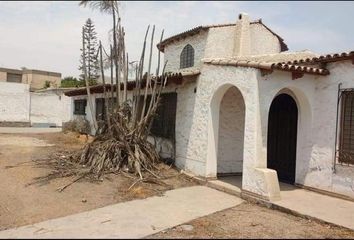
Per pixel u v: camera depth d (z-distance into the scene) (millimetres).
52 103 31109
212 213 7824
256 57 11188
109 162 10805
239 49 14797
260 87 9055
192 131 11469
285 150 11172
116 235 6137
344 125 9328
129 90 14398
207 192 9758
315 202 8734
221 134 11750
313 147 10031
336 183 9352
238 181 10742
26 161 11703
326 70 9711
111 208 7859
